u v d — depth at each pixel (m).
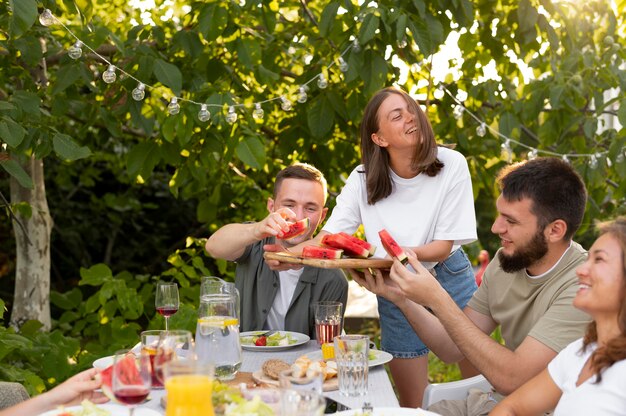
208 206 5.62
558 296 2.54
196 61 4.75
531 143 5.30
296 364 2.26
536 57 5.00
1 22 3.94
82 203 8.34
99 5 5.93
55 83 4.06
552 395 2.20
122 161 7.57
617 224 2.05
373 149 3.47
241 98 4.89
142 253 8.62
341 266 2.64
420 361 3.96
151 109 4.93
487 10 4.94
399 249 2.63
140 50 4.29
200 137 4.49
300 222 3.06
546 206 2.49
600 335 2.06
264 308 3.45
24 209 4.68
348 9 4.27
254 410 1.80
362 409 2.05
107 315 4.98
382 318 3.99
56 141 3.78
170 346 2.02
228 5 4.27
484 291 2.92
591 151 5.06
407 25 4.12
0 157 3.59
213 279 2.92
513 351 2.65
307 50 4.82
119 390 1.85
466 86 5.27
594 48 5.10
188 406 1.69
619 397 1.94
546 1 4.69
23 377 3.84
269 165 5.97
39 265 5.00
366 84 4.28
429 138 3.34
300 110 4.98
